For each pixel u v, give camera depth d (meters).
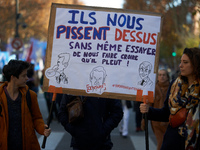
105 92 4.27
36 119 4.22
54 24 4.36
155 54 4.29
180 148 3.70
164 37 23.44
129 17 4.31
